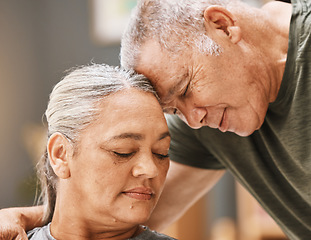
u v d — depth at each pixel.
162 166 1.22
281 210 1.66
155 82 1.28
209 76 1.27
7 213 1.38
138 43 1.30
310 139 1.41
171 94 1.30
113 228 1.22
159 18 1.29
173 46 1.27
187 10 1.29
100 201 1.17
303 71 1.36
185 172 1.78
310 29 1.34
